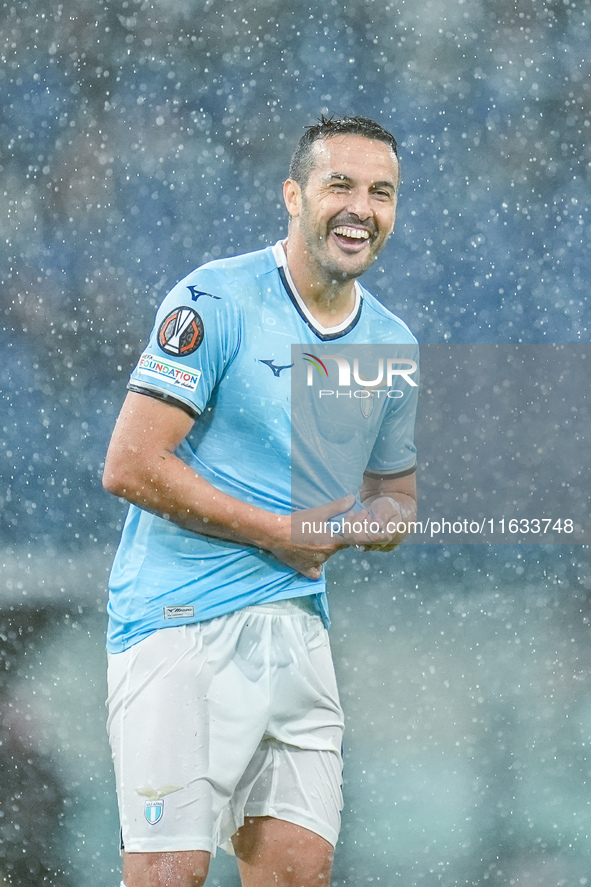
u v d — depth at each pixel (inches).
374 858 464.8
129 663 294.4
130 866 282.4
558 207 1568.7
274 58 1578.5
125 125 1494.8
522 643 808.3
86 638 781.3
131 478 286.4
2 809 491.5
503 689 703.1
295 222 305.1
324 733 309.7
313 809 301.9
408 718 645.9
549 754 588.7
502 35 1584.6
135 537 306.3
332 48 1596.9
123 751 288.4
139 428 286.5
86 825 478.0
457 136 1593.3
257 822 303.3
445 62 1592.0
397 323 325.7
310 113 1593.3
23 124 1445.6
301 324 302.8
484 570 1003.3
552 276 1552.7
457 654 782.5
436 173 1587.1
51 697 645.9
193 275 298.5
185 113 1515.7
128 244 1434.5
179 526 294.0
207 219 1512.1
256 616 299.4
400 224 1567.4
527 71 1585.9
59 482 1173.1
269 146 1566.2
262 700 294.7
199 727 286.7
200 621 293.4
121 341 1355.8
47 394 1288.1
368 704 674.2
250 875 305.4
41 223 1407.5
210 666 291.1
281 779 302.4
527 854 465.1
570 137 1560.0
